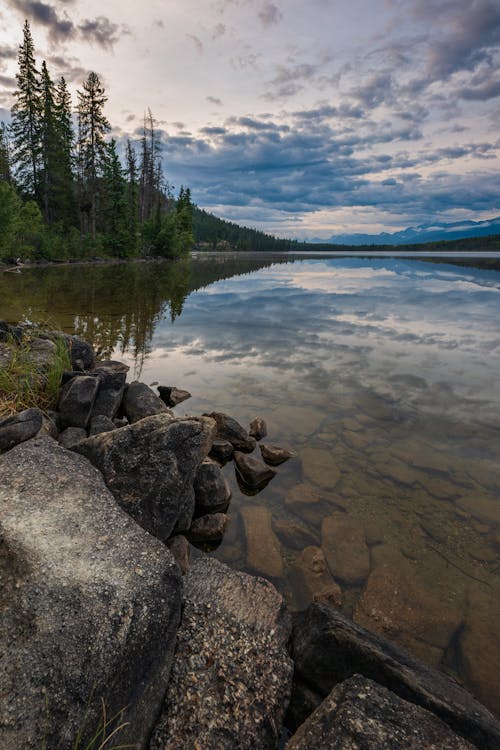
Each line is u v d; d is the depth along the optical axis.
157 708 2.13
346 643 2.40
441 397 6.96
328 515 4.07
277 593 2.86
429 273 31.86
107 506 3.08
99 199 45.62
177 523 3.71
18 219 30.42
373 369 8.38
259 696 2.21
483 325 12.41
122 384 6.18
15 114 41.00
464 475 4.75
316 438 5.59
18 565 2.35
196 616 2.59
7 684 1.84
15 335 7.64
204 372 8.05
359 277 29.17
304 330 11.85
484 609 3.03
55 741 1.74
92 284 20.97
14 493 2.97
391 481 4.63
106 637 2.07
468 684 2.52
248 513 4.07
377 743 1.88
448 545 3.67
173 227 52.34
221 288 22.14
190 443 3.96
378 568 3.41
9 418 4.29
